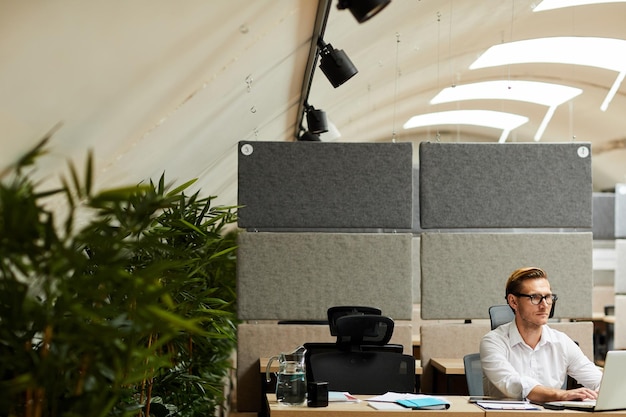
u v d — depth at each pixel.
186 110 3.99
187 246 3.91
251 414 4.95
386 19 5.49
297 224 4.86
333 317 4.18
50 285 2.33
